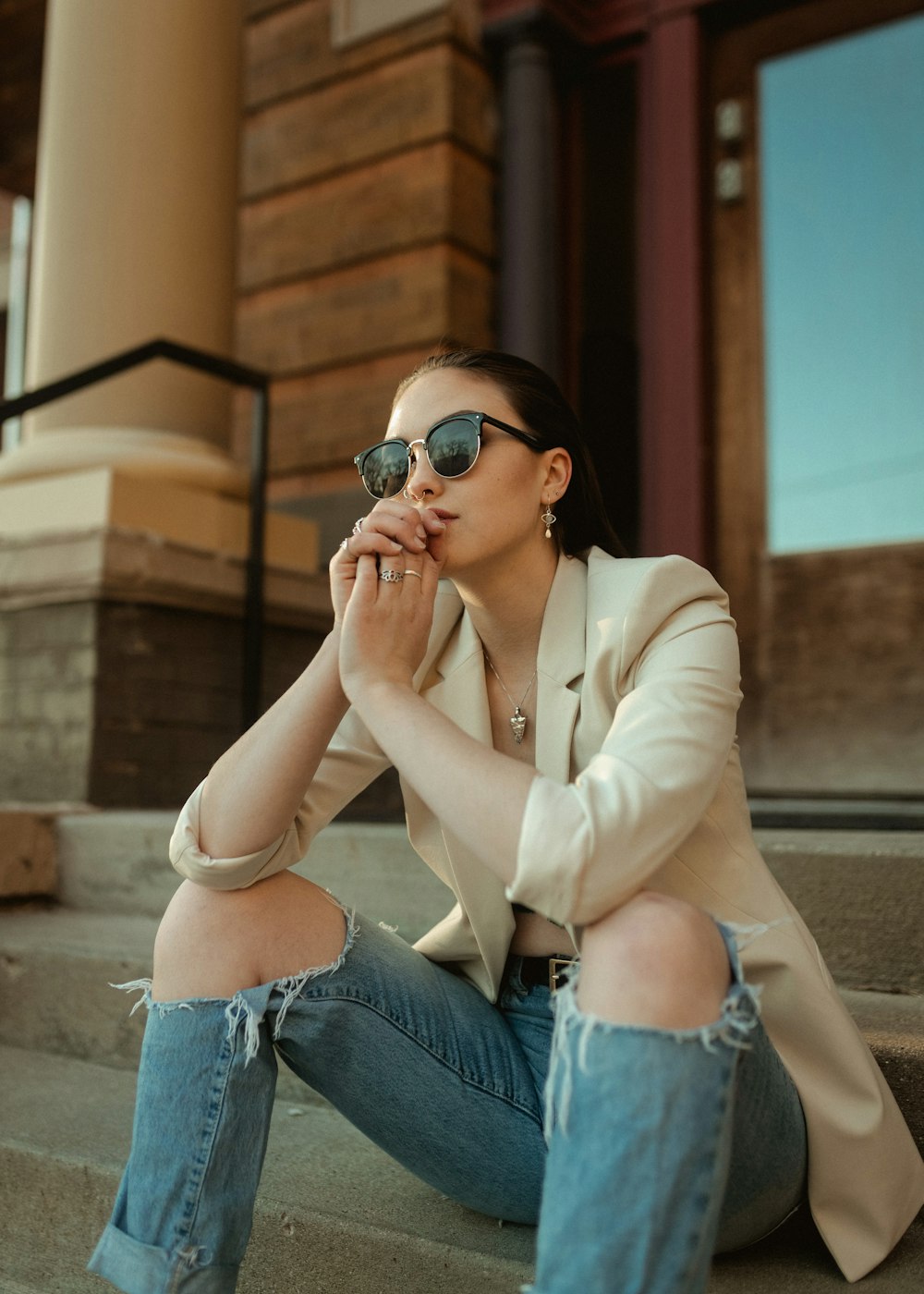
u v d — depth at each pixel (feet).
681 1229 3.12
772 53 13.10
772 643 12.51
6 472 11.82
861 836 6.79
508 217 14.03
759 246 13.01
